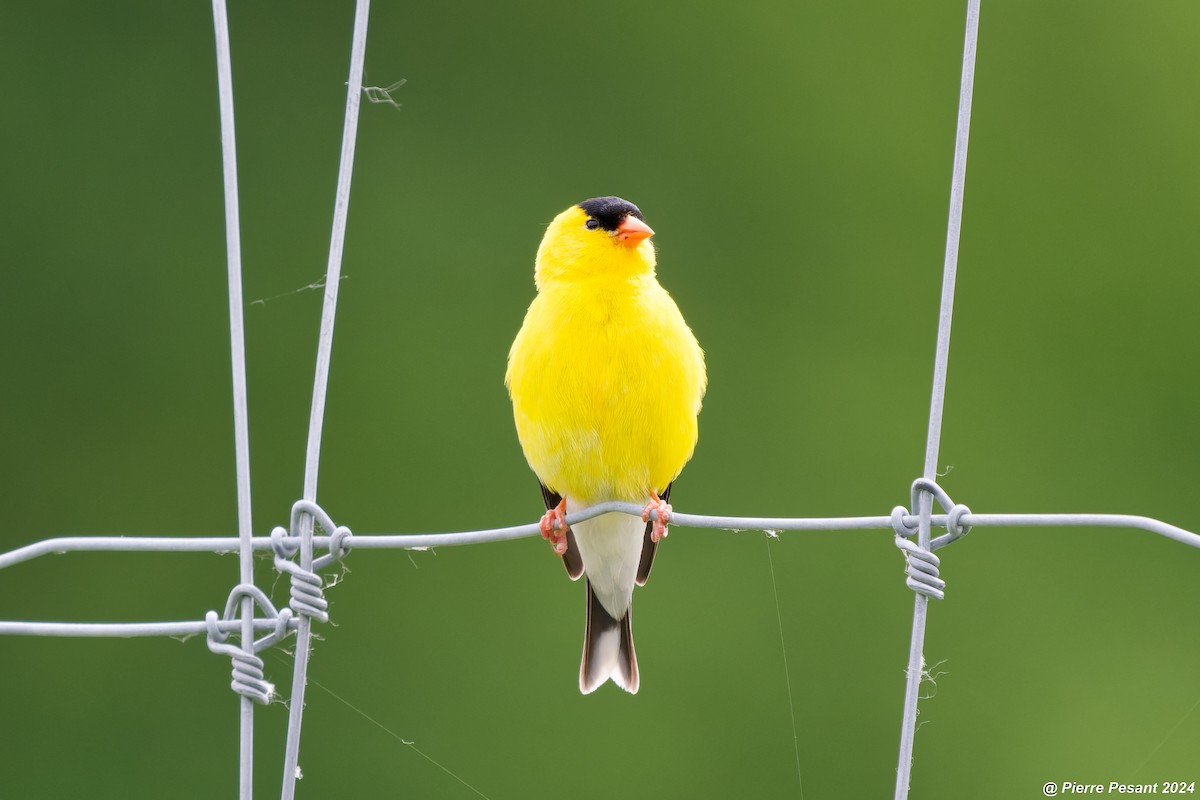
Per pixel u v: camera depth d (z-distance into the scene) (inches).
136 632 172.2
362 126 479.5
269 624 169.8
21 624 173.6
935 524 163.6
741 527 178.5
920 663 160.6
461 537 178.7
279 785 403.2
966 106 158.7
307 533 175.2
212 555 429.7
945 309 159.9
